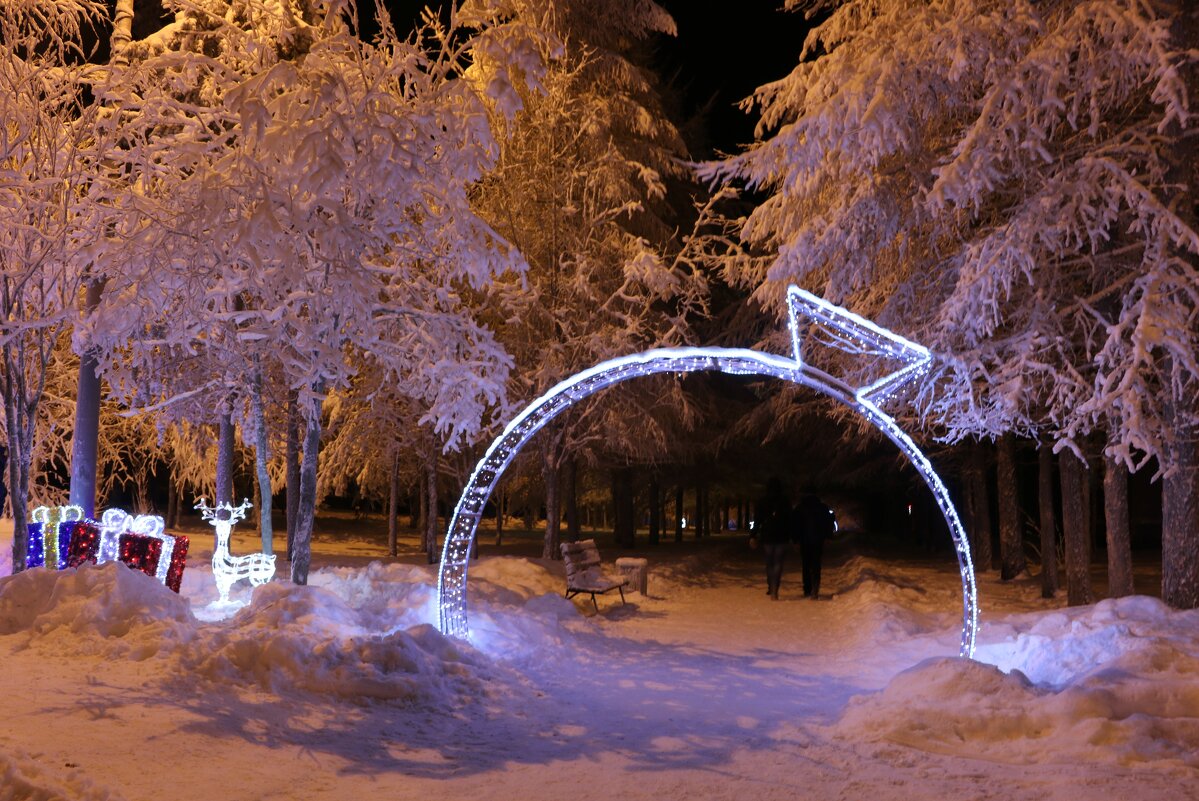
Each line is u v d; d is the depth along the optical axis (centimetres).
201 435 1859
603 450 2220
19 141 1070
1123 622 966
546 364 1750
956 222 1245
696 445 2544
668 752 682
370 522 4234
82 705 659
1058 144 1156
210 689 732
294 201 930
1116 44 934
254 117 848
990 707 728
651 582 1798
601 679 956
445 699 800
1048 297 1141
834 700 884
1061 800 562
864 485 3047
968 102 1148
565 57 1853
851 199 1202
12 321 1025
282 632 849
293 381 1190
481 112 949
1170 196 1072
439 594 1037
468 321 1135
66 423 1925
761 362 963
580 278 1789
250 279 999
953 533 993
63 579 898
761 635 1290
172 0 1093
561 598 1374
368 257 1148
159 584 940
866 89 1054
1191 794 564
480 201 1886
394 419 1855
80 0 1231
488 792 577
